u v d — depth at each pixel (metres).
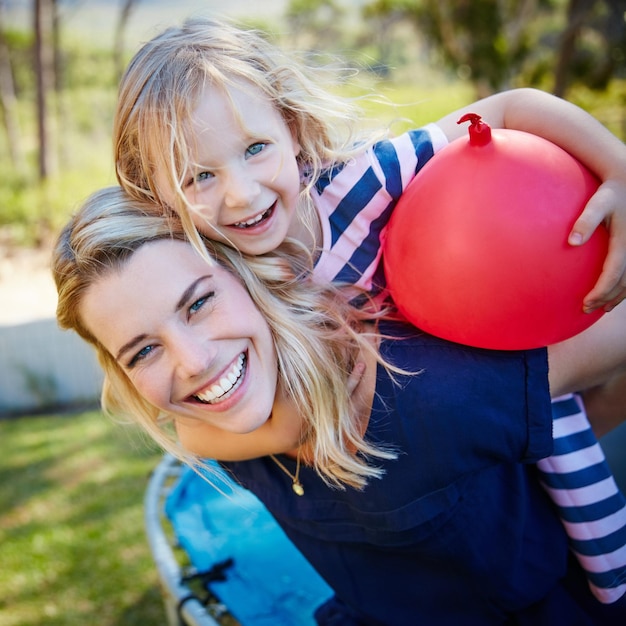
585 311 1.36
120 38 18.00
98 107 20.64
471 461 1.54
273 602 2.46
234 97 1.44
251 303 1.50
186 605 2.27
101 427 5.82
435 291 1.38
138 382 1.47
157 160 1.47
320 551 1.91
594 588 1.91
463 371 1.50
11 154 15.12
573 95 11.27
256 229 1.50
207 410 1.49
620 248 1.32
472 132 1.39
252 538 2.77
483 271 1.32
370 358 1.58
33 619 3.58
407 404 1.51
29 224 11.43
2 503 4.71
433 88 15.08
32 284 9.26
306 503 1.78
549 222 1.30
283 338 1.54
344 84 1.86
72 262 1.45
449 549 1.70
